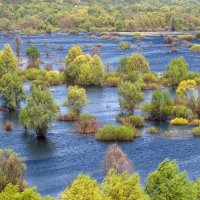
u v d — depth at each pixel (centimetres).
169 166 5388
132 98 12469
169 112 12231
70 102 12431
